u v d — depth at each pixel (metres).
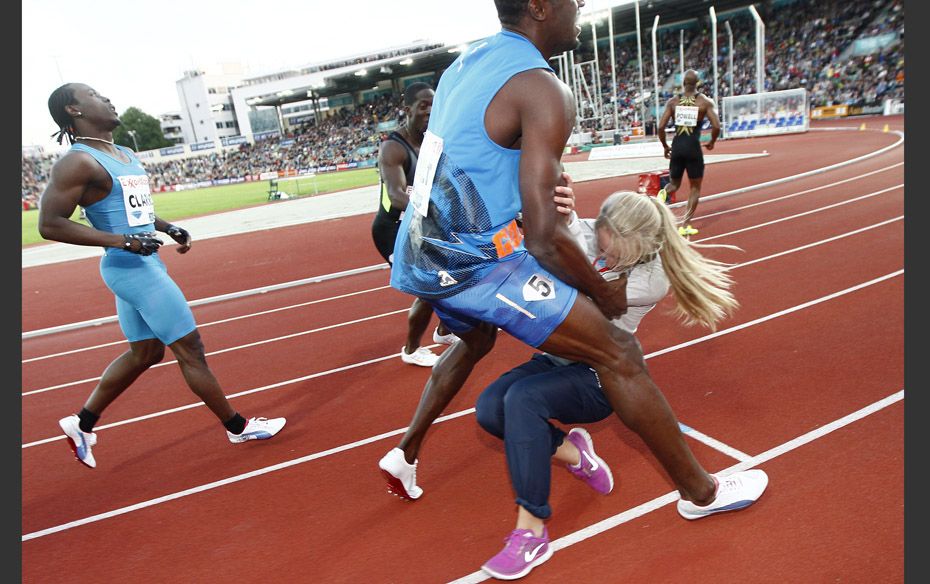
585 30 38.56
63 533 2.73
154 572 2.40
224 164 58.66
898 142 15.12
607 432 3.13
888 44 29.16
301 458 3.22
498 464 2.97
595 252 2.21
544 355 2.40
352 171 45.12
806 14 33.34
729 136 23.91
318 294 7.10
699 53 38.03
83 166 2.83
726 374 3.60
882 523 2.20
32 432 3.96
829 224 7.20
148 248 2.93
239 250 11.27
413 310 4.14
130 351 3.21
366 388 4.10
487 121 1.78
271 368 4.71
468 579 2.18
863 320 4.14
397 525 2.55
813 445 2.74
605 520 2.41
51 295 8.89
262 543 2.52
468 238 1.88
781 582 1.99
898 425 2.80
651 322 4.68
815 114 29.31
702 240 7.15
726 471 2.63
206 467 3.23
